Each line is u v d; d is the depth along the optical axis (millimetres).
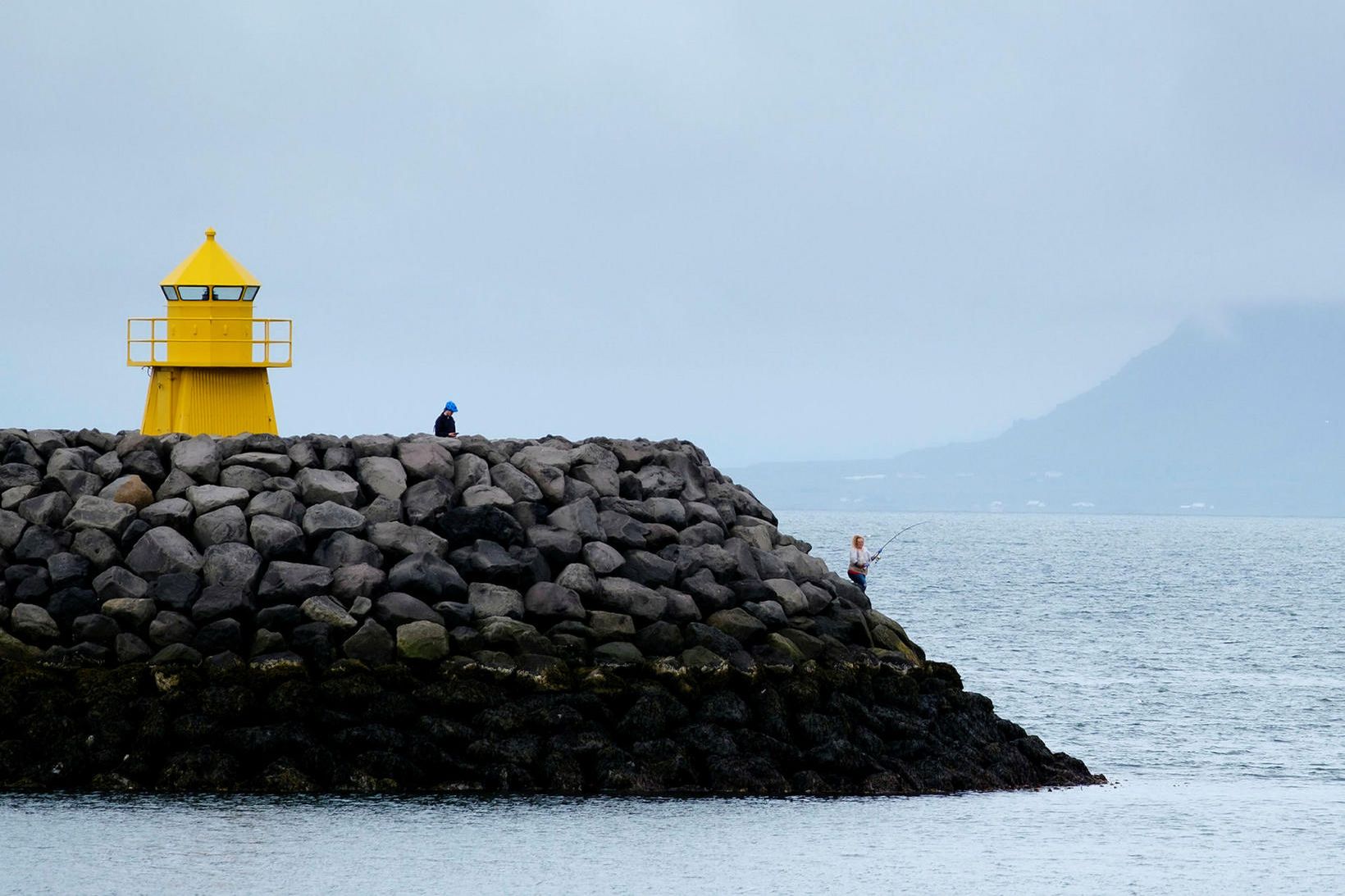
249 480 103062
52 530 98188
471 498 104562
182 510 99250
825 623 105188
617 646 96750
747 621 101000
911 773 97125
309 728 89625
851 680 100250
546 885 79188
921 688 103875
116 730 88625
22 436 107062
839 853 86062
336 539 98688
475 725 91500
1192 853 91250
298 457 105438
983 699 107000
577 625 97375
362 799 87875
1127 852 90312
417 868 80500
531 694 93312
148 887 76812
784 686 97625
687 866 82688
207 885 77625
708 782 92312
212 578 94812
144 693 90562
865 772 95875
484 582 99125
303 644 92688
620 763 91250
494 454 109688
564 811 88688
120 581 94875
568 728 92062
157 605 94250
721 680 96625
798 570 111188
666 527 107750
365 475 104688
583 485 109375
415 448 107500
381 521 101312
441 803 88438
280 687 90312
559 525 105000
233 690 89875
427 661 93312
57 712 89250
